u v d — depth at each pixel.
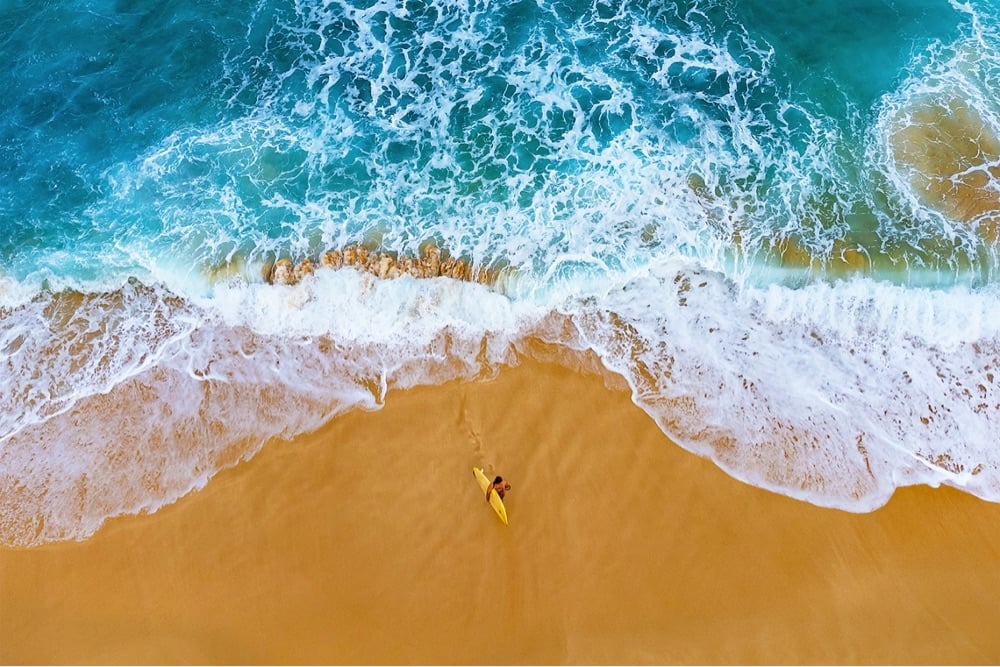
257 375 13.20
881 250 14.24
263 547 11.42
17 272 14.54
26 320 13.93
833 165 15.72
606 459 12.23
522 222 14.97
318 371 13.26
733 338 13.55
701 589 11.06
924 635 10.73
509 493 11.88
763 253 14.34
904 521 11.67
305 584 11.10
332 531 11.55
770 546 11.42
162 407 12.84
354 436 12.49
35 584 11.11
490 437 12.46
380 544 11.45
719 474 12.11
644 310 13.84
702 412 12.73
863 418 12.70
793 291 13.88
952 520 11.69
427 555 11.34
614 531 11.55
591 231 14.75
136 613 10.89
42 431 12.62
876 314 13.68
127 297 14.20
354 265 14.38
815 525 11.62
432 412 12.74
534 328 13.65
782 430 12.55
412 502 11.82
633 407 12.77
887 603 10.98
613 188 15.47
